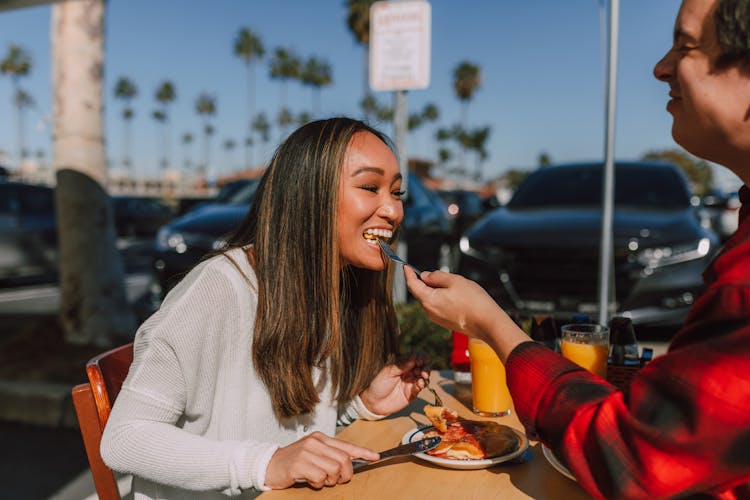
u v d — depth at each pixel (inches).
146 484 49.9
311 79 2667.3
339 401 56.9
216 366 48.8
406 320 125.3
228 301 48.7
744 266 26.8
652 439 27.3
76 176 187.2
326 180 48.9
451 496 40.9
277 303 49.3
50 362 169.9
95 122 189.9
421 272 45.8
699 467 26.6
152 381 45.8
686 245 158.2
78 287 188.1
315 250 49.6
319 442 43.4
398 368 57.5
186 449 43.1
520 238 168.7
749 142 28.9
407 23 152.5
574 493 41.5
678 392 26.8
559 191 205.9
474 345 59.4
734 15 26.5
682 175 207.6
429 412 50.5
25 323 248.1
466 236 183.3
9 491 112.3
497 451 46.6
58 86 188.2
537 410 34.1
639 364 59.6
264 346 49.3
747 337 25.4
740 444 25.7
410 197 275.3
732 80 28.0
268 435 51.7
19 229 339.0
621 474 28.6
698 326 27.7
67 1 168.4
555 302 161.5
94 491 113.0
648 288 155.8
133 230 760.3
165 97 3346.5
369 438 52.9
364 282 57.2
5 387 148.2
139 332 47.6
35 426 144.2
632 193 197.6
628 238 160.4
